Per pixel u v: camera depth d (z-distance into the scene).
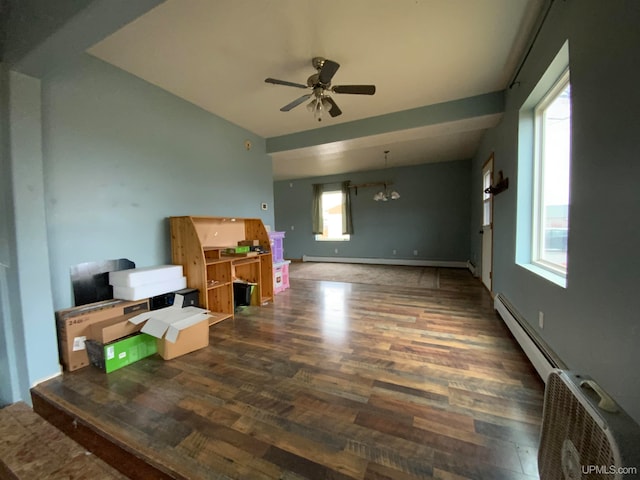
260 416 1.53
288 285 4.62
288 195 8.26
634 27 1.03
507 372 1.93
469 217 6.37
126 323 2.18
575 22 1.47
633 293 1.04
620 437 0.65
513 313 2.61
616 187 1.14
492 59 2.44
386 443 1.33
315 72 2.60
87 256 2.31
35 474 0.76
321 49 2.27
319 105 2.53
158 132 2.86
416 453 1.27
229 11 1.83
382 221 7.18
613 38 1.15
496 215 3.55
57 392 1.78
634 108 1.03
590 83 1.33
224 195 3.71
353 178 7.38
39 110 1.87
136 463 1.27
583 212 1.40
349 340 2.51
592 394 0.81
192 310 2.51
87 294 2.30
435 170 6.59
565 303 1.61
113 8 1.35
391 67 2.54
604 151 1.22
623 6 1.09
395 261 7.09
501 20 1.97
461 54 2.36
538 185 2.51
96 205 2.37
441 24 2.00
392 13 1.88
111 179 2.47
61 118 2.14
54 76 2.10
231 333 2.71
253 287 3.62
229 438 1.38
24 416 0.98
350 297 3.99
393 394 1.71
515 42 2.21
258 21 1.93
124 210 2.57
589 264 1.35
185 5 1.77
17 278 1.81
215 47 2.22
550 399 0.98
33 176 1.86
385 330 2.73
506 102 2.93
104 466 0.79
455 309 3.36
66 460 0.81
